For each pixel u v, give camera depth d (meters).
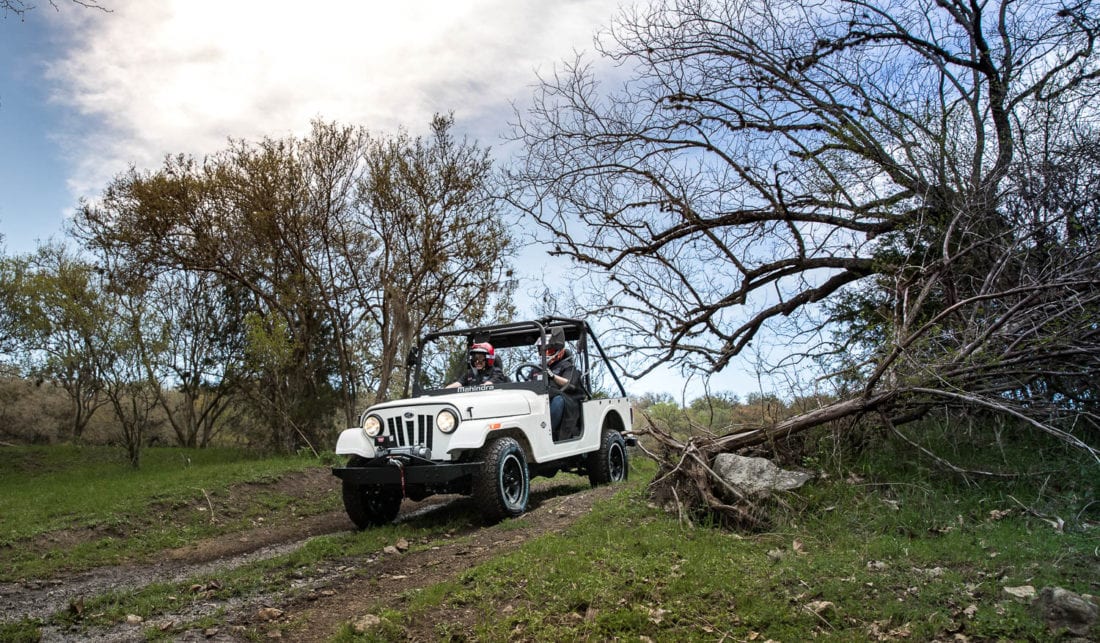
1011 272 8.18
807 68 10.59
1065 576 4.50
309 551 6.70
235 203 18.05
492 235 17.98
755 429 7.25
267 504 10.09
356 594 5.21
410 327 17.67
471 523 7.92
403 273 18.36
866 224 10.46
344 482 7.89
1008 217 8.19
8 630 4.73
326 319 19.61
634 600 4.37
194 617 4.90
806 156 10.09
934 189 9.09
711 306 11.44
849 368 7.74
